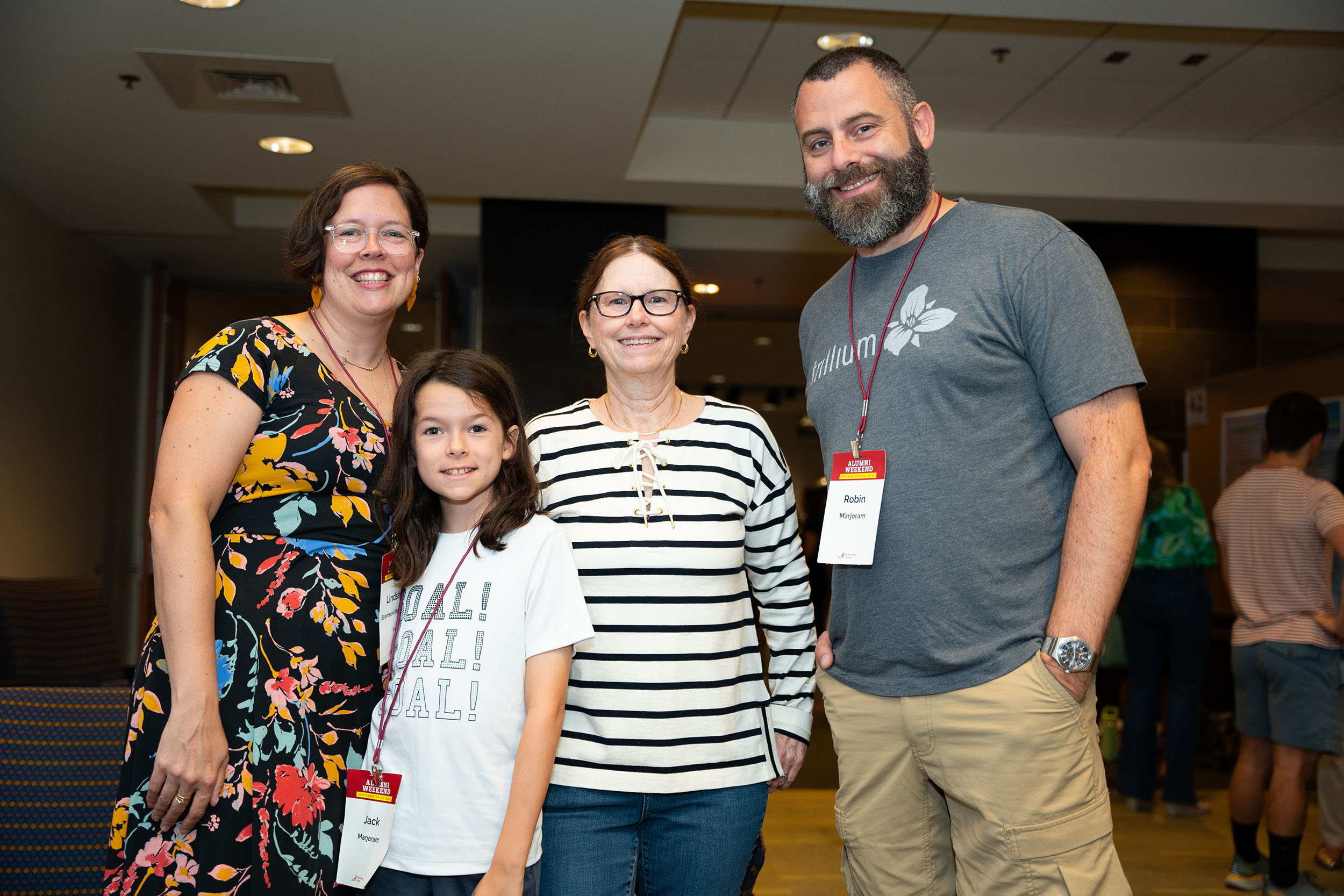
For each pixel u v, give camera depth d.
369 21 4.00
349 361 1.83
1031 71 5.22
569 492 1.89
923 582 1.72
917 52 5.00
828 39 4.84
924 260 1.83
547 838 1.75
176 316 7.89
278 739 1.58
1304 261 7.27
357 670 1.67
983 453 1.71
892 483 1.77
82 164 5.52
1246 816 3.66
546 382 6.39
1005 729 1.65
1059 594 1.65
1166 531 4.66
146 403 8.23
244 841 1.54
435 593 1.72
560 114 4.91
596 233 6.50
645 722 1.74
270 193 6.77
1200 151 6.25
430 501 1.79
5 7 3.84
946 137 6.11
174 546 1.52
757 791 1.82
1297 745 3.37
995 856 1.68
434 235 6.83
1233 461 5.98
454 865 1.58
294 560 1.64
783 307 8.88
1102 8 4.02
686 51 5.00
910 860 1.87
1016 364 1.72
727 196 6.21
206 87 4.55
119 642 7.74
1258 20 4.14
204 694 1.51
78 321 6.92
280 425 1.65
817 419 2.01
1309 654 3.35
